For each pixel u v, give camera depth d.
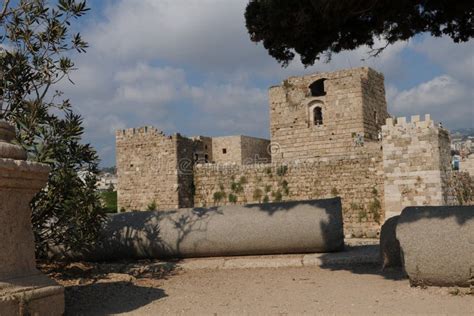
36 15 10.80
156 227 13.20
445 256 8.11
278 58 13.84
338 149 36.38
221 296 8.46
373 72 37.94
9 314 5.72
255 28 13.22
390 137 28.02
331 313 6.83
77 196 10.32
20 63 10.36
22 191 6.45
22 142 9.73
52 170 10.27
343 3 11.05
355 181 29.80
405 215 8.91
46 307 6.32
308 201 13.52
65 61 10.79
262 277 10.58
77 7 10.91
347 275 10.38
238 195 33.22
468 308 6.91
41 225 10.68
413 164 27.33
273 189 32.16
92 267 12.24
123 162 35.91
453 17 12.64
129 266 12.38
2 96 10.48
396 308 7.01
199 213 13.55
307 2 11.56
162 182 34.41
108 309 7.65
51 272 11.29
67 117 10.55
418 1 12.10
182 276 11.05
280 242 12.82
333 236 12.80
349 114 36.19
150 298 8.40
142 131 35.38
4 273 5.96
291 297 8.16
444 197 27.09
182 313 7.21
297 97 38.03
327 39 12.72
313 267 11.82
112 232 13.15
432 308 6.95
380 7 11.99
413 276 8.39
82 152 10.77
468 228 8.15
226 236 12.91
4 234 6.07
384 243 10.99
